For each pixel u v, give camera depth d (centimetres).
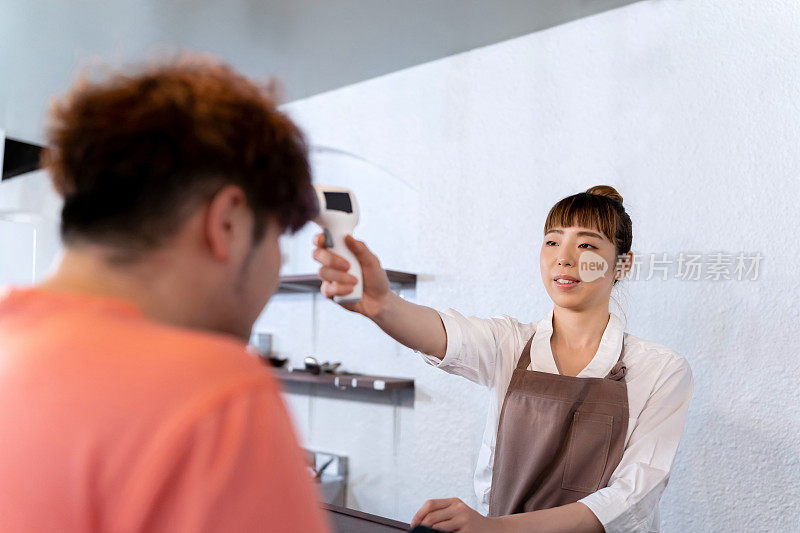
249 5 242
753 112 216
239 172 55
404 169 302
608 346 167
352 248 102
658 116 234
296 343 346
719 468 214
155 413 43
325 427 332
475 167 279
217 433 43
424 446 290
